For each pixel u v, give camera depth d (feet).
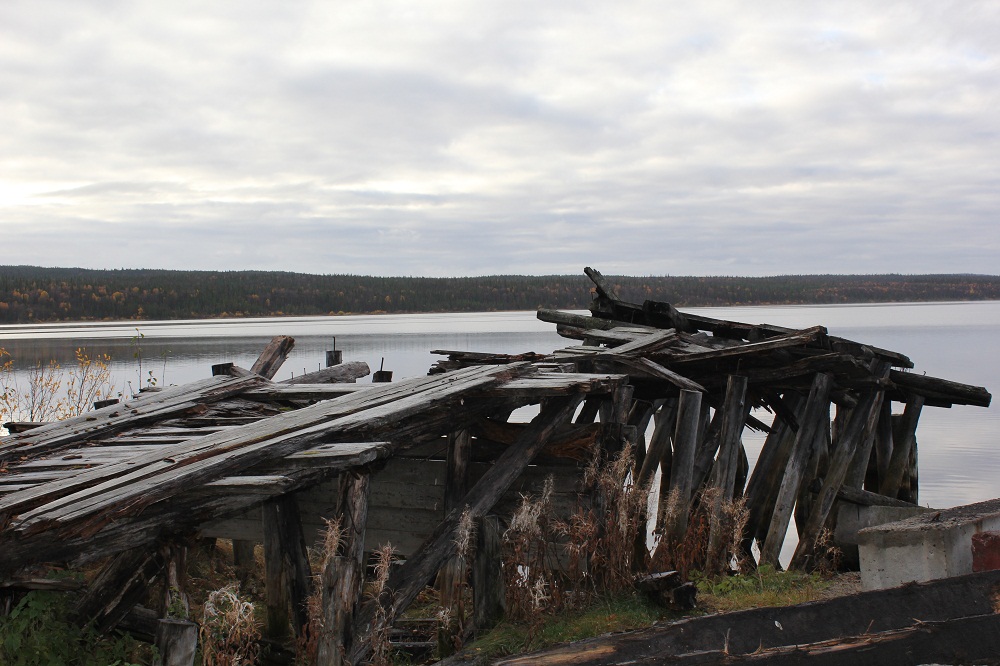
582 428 26.48
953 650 15.34
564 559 25.68
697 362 35.01
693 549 27.37
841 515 33.99
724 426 31.45
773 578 28.17
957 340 219.00
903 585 18.01
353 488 19.45
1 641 18.60
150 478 19.06
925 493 52.06
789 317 415.44
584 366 33.42
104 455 23.82
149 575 21.54
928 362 152.35
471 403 25.43
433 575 21.44
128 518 18.97
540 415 25.52
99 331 310.65
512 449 24.47
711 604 24.70
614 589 24.12
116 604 21.52
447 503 26.23
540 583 21.54
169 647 18.01
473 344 199.31
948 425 79.97
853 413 34.86
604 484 24.77
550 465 26.78
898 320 377.30
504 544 23.24
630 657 16.47
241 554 32.04
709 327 41.42
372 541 27.71
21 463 23.71
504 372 26.04
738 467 40.14
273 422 23.73
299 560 23.16
